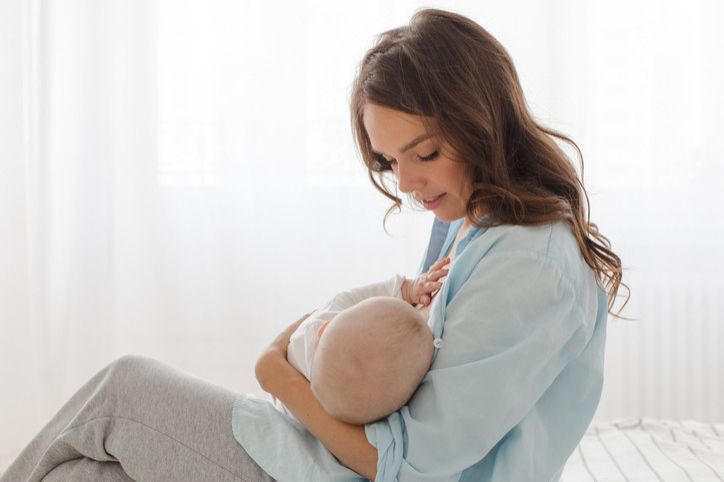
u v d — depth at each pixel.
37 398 2.60
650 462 1.66
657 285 2.53
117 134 2.61
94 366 2.61
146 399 1.20
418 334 1.05
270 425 1.17
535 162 1.16
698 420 2.54
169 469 1.16
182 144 2.62
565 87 2.48
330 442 1.09
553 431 1.14
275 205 2.61
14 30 2.54
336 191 2.59
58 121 2.61
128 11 2.58
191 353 2.64
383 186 1.31
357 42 2.56
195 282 2.64
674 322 2.53
